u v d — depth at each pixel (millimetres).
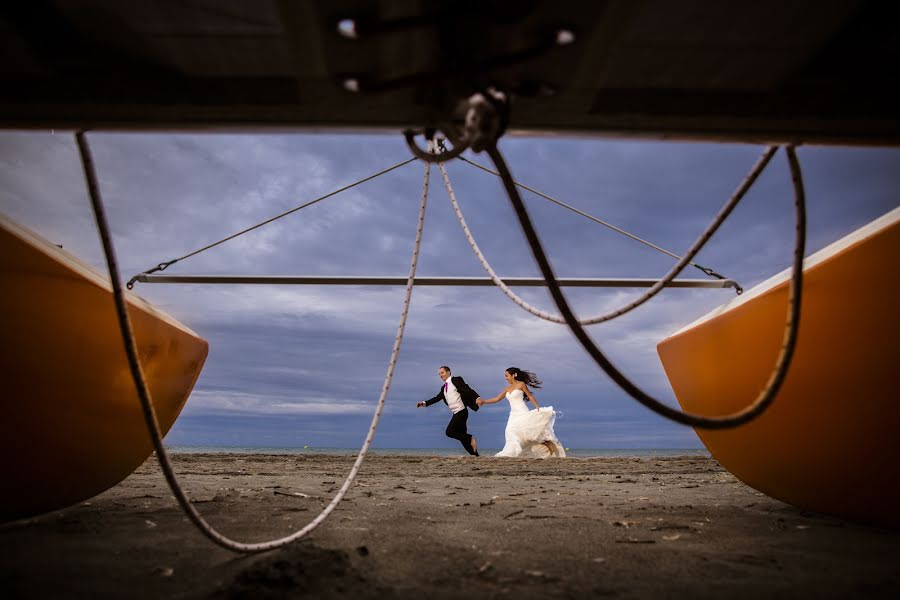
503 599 1223
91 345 1960
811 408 2025
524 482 4281
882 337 1754
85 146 1245
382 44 1113
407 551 1655
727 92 1271
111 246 1268
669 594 1274
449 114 1270
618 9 1034
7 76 1180
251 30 1084
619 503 2879
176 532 1905
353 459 7578
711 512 2533
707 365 2621
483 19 1031
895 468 1843
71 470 2072
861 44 1138
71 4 1004
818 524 2205
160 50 1134
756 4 1035
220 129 1354
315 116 1316
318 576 1334
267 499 2832
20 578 1332
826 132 1361
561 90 1232
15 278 1640
